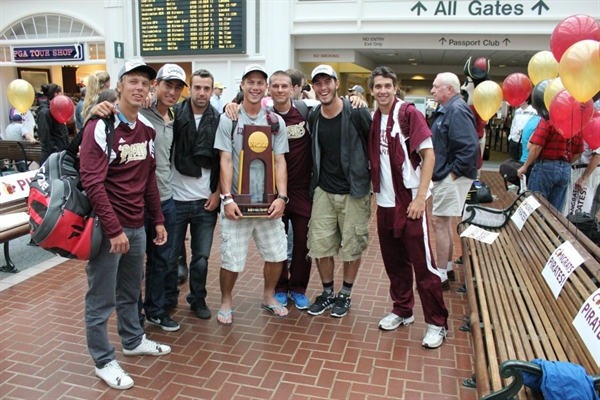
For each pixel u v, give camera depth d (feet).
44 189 9.11
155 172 11.01
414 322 13.10
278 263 13.16
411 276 12.66
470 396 9.81
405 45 38.24
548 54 18.38
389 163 11.72
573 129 12.06
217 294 14.96
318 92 12.01
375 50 40.27
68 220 8.93
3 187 17.12
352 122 12.25
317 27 38.60
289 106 13.12
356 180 12.41
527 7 34.78
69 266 17.22
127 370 10.64
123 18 42.37
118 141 9.45
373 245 19.97
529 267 11.78
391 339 12.14
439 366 10.90
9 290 14.93
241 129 12.25
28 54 46.42
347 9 37.86
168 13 40.83
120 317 10.92
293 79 15.83
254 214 12.08
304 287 14.12
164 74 11.48
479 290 11.33
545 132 15.44
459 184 14.34
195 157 12.32
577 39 12.93
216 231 21.75
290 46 39.29
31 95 24.57
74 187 9.24
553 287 9.60
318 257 13.15
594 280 8.40
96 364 10.14
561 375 6.61
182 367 10.79
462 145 13.82
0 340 11.78
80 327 12.56
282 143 12.62
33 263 17.54
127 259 10.23
